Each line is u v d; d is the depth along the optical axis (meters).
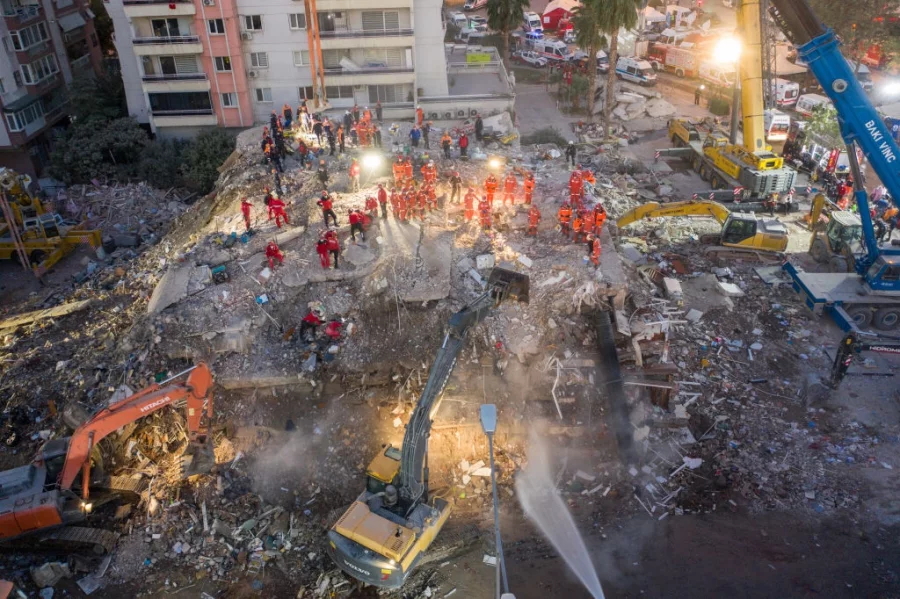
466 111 52.19
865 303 30.09
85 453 21.75
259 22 48.91
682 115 59.91
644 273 32.12
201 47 48.59
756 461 24.89
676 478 24.48
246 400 25.97
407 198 31.31
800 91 63.25
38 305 34.84
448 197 34.41
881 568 21.03
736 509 23.34
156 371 26.69
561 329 27.31
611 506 23.70
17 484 21.58
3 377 27.62
